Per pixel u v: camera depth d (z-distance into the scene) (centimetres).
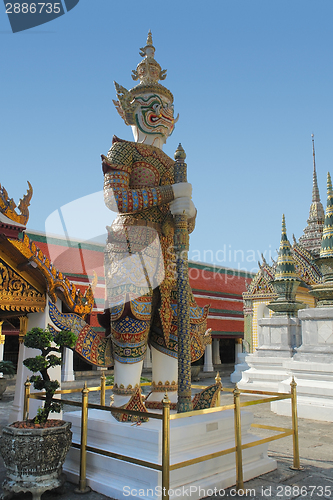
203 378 2255
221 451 477
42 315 786
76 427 582
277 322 1529
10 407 1245
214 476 505
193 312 643
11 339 2441
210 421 532
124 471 488
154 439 474
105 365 591
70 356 1972
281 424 940
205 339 680
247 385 1459
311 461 627
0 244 684
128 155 594
